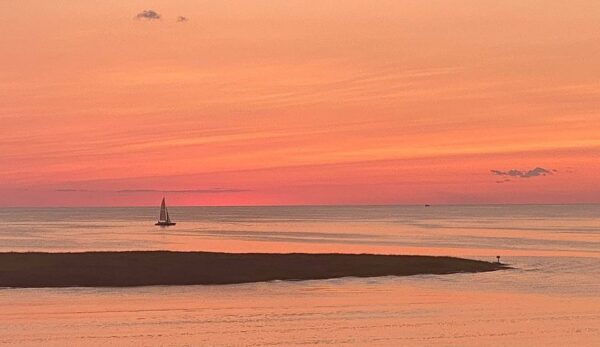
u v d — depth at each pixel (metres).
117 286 66.88
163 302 59.50
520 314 55.44
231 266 75.31
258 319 52.81
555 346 46.09
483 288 68.56
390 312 55.69
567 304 59.84
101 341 46.25
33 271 70.81
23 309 56.09
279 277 72.50
